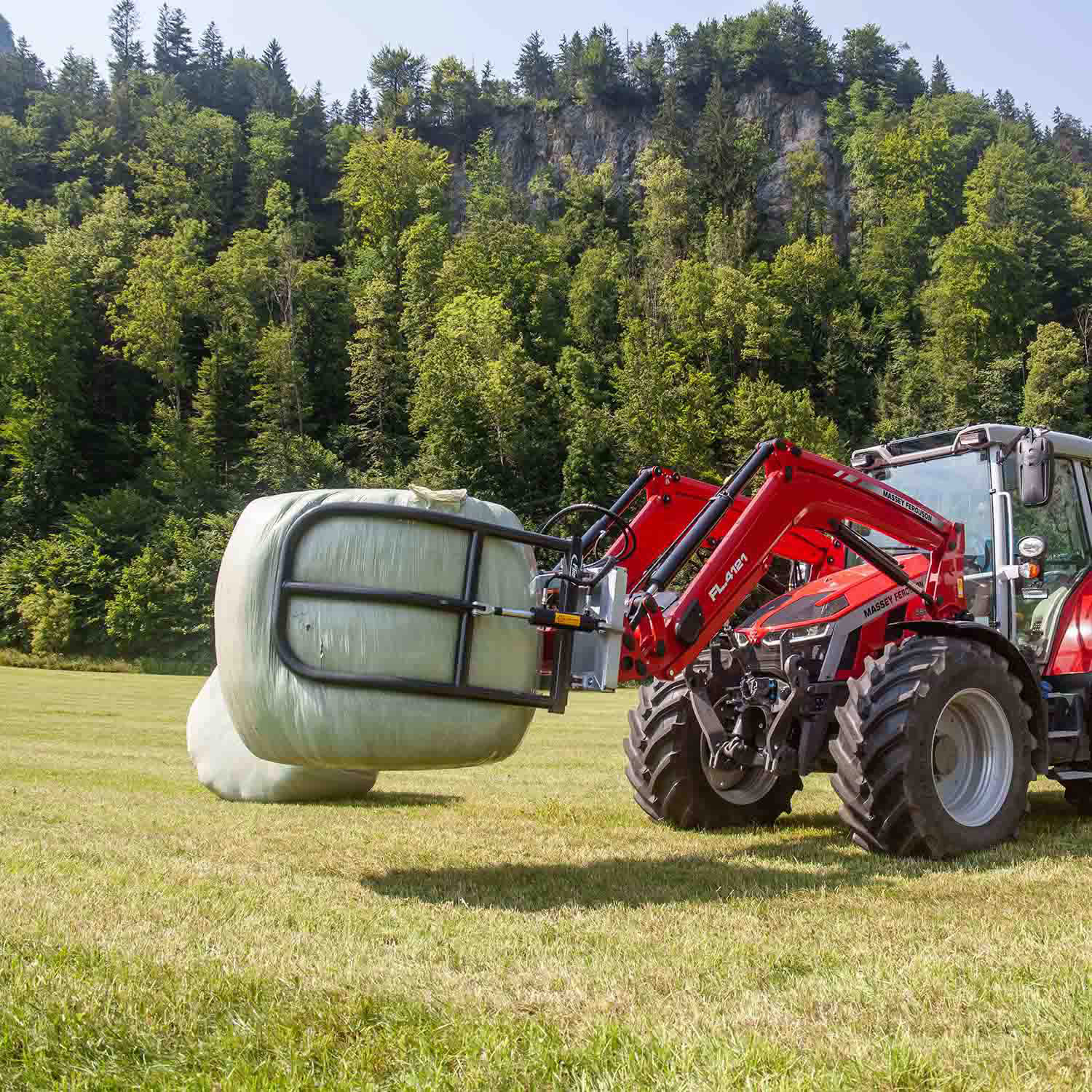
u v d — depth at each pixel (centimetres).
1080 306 9550
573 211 13275
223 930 325
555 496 7388
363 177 12050
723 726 564
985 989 259
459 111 16212
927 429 8338
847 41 16488
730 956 297
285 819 598
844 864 460
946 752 504
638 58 16500
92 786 752
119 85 15200
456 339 7875
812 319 10094
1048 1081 204
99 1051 223
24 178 13712
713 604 487
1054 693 583
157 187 12325
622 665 457
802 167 12662
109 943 303
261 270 9881
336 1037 230
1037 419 7806
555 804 688
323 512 398
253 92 17550
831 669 541
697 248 11231
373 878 432
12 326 8094
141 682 3534
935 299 9025
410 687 390
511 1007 249
